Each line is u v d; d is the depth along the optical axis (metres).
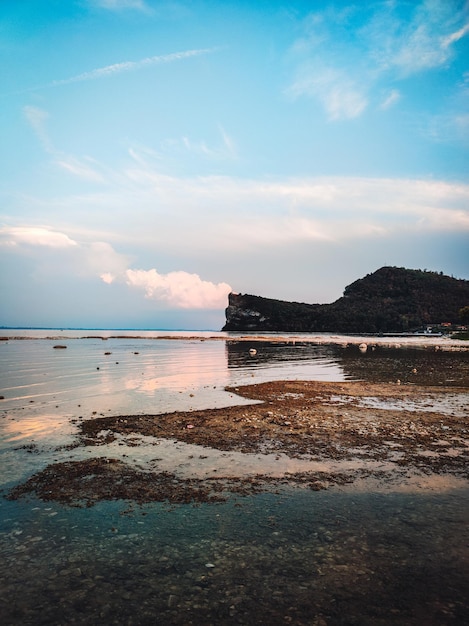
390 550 6.69
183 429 14.33
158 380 28.12
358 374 31.38
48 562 6.35
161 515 7.94
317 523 7.62
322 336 157.00
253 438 13.22
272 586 5.77
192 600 5.48
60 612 5.26
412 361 43.53
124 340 119.62
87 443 12.67
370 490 9.16
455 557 6.48
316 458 11.30
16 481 9.62
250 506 8.34
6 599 5.50
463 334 130.38
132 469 10.42
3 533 7.23
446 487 9.34
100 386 25.02
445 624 5.04
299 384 25.41
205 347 80.69
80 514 7.97
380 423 15.15
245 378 29.30
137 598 5.53
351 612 5.25
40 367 36.91
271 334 193.62
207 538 7.08
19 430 14.20
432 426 14.70
